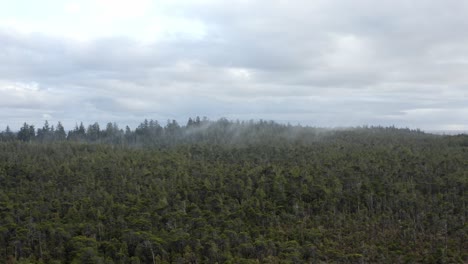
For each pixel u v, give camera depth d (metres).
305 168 116.94
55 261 67.12
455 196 95.19
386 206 92.19
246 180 106.88
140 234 73.81
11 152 141.38
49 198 96.69
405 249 75.19
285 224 86.19
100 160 127.50
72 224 80.19
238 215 85.88
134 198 94.50
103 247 71.81
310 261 69.50
